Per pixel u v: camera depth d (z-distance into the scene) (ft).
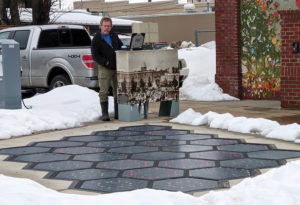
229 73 42.96
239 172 18.66
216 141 24.31
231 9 42.37
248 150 22.25
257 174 18.34
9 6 69.62
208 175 18.31
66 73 41.45
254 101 40.88
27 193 13.51
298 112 33.68
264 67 41.45
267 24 40.96
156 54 31.55
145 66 31.09
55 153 22.59
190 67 56.90
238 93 42.55
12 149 23.62
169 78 32.35
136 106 30.99
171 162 20.35
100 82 31.17
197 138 25.14
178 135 26.03
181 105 39.01
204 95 42.83
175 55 32.48
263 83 41.65
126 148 23.25
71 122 29.45
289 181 14.96
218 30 43.27
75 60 40.09
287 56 35.68
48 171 19.47
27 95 49.29
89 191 16.74
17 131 26.91
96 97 35.60
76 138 25.91
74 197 13.80
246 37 42.27
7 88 31.94
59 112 30.86
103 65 30.68
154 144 23.97
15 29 45.19
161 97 32.12
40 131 28.02
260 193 14.10
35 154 22.48
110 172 19.06
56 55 41.32
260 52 41.57
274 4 40.37
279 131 24.84
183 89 44.24
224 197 14.20
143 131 27.45
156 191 14.58
